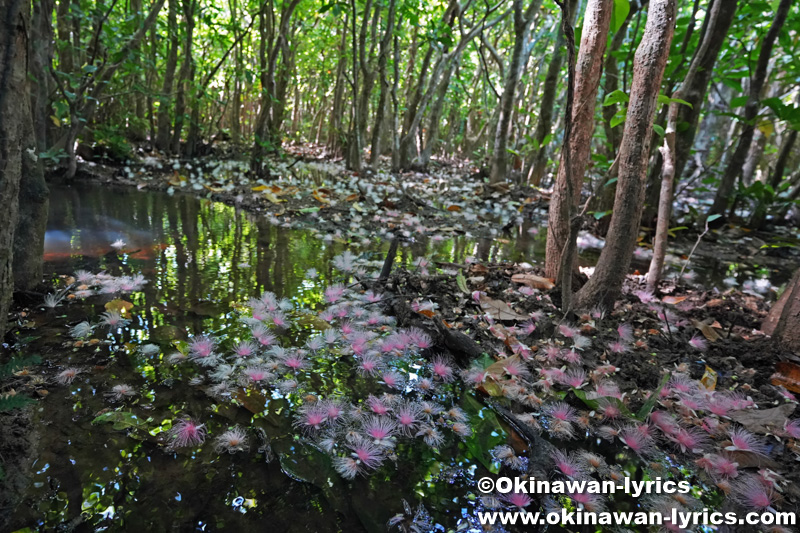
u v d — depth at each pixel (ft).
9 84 4.02
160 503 3.43
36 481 3.52
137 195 14.66
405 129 31.71
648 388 5.56
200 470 3.77
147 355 5.33
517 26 19.19
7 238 4.40
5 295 4.52
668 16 6.14
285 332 6.19
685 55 13.85
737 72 17.12
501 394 5.10
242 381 5.00
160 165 19.86
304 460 3.98
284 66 23.13
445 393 5.14
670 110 7.90
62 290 6.83
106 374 4.93
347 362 5.58
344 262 9.04
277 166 23.52
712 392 5.38
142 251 9.07
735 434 4.67
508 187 20.38
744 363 6.30
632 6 13.78
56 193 13.64
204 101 22.79
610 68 14.73
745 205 19.33
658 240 8.23
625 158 6.82
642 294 8.28
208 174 19.39
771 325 7.16
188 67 21.13
